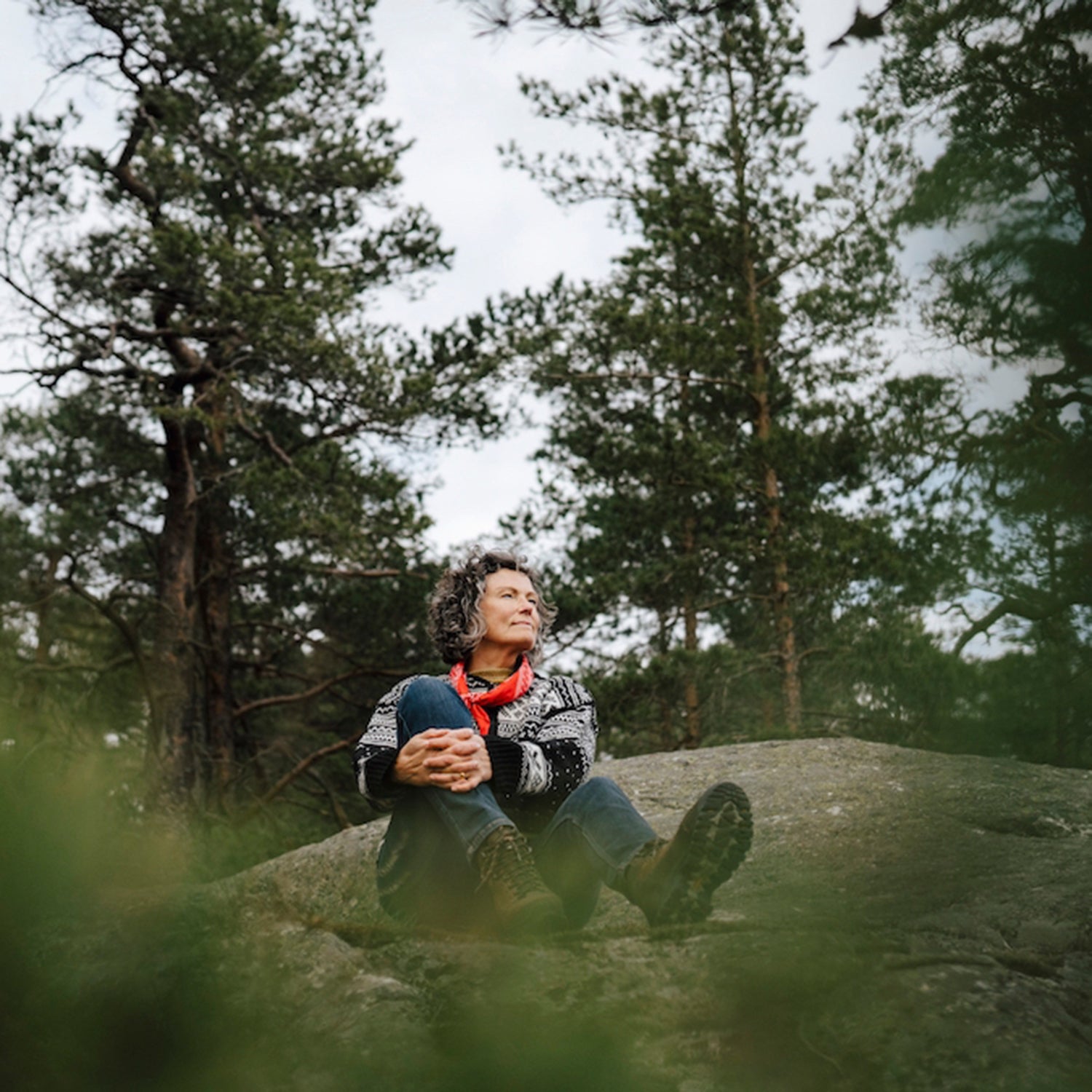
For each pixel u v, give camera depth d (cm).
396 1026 169
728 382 1620
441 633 301
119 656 1516
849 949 158
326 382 1525
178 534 1616
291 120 1686
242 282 1460
